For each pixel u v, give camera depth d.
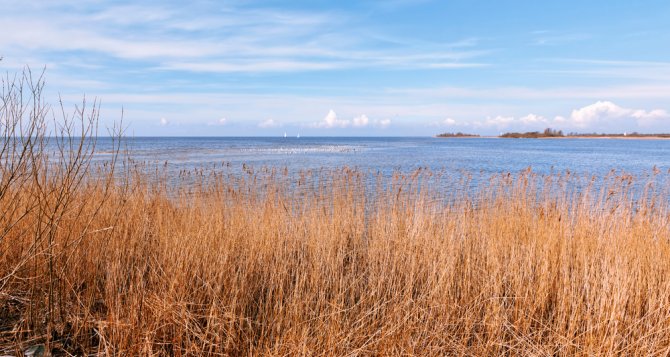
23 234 4.91
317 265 5.60
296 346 4.02
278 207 8.23
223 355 4.02
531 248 6.45
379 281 5.46
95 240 5.43
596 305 4.98
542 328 5.12
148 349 3.79
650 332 4.63
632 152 70.44
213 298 4.66
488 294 5.54
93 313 4.56
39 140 4.08
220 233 6.39
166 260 5.48
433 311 5.10
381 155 51.78
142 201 7.25
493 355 4.61
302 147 81.75
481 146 106.00
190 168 20.81
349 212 8.35
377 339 4.24
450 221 7.66
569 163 39.66
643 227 7.08
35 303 4.30
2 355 3.61
